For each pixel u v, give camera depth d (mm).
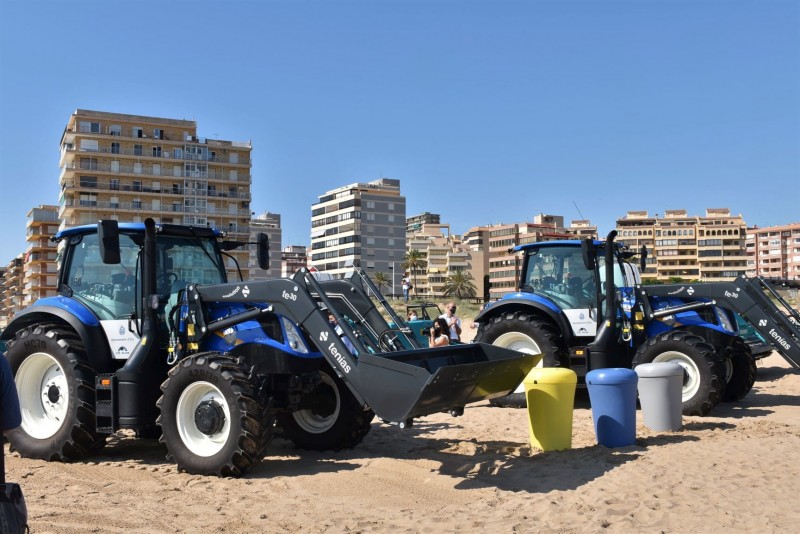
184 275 8453
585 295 12117
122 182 92750
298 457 8016
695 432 9016
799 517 5473
